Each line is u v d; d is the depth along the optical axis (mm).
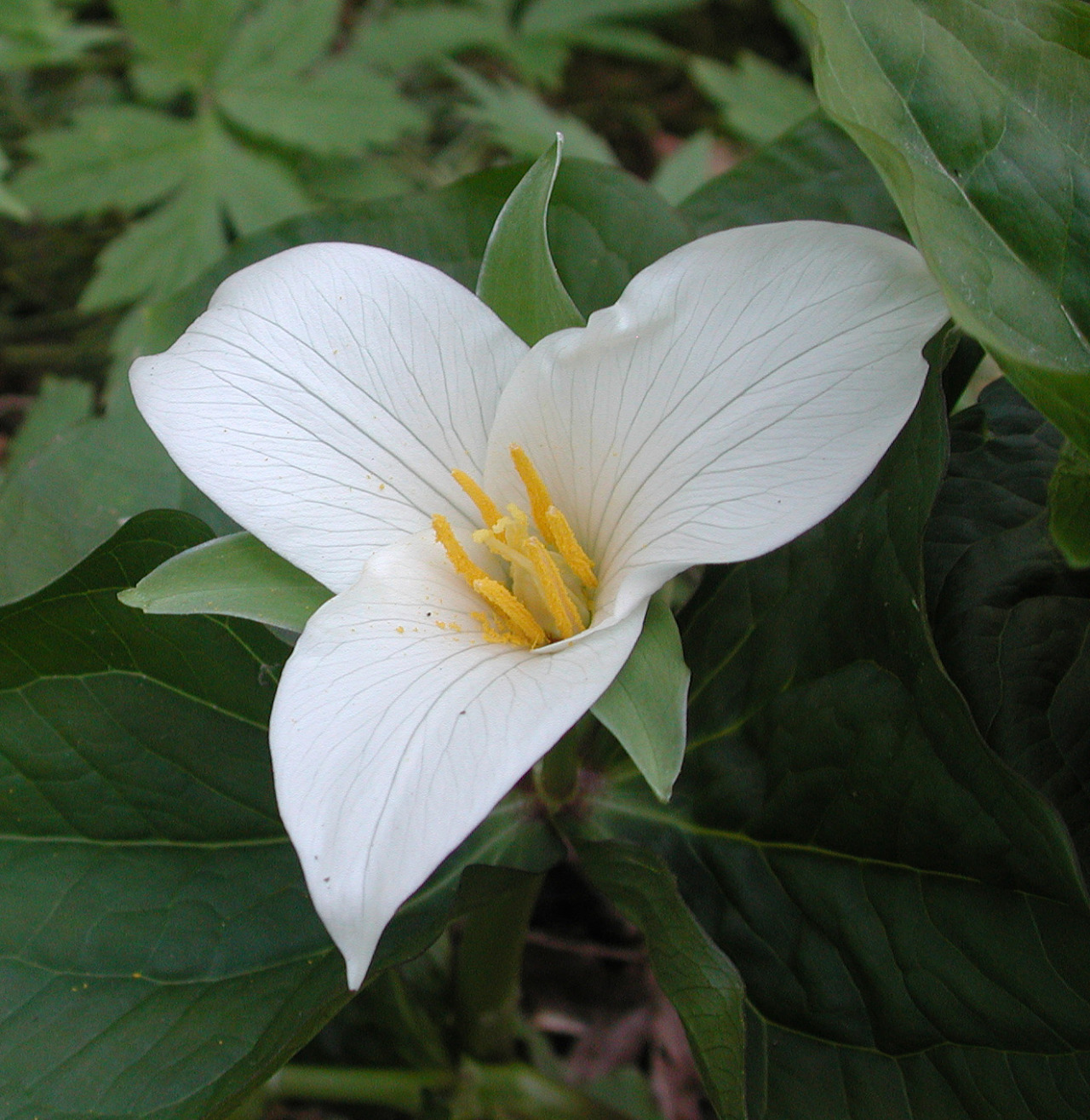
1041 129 190
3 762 209
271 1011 200
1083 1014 179
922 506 176
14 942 203
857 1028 194
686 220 233
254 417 182
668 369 175
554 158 185
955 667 198
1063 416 165
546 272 187
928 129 188
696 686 217
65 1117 190
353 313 185
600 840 200
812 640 200
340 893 152
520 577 190
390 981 244
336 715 164
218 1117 177
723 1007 179
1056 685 195
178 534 201
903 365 163
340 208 245
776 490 168
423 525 189
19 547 235
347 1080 252
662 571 169
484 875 185
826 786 198
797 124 247
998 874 183
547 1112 258
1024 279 185
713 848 210
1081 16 191
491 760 157
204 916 209
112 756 211
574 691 162
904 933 191
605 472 184
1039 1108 182
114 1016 200
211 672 210
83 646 206
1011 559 202
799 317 168
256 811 214
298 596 182
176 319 247
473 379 188
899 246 164
